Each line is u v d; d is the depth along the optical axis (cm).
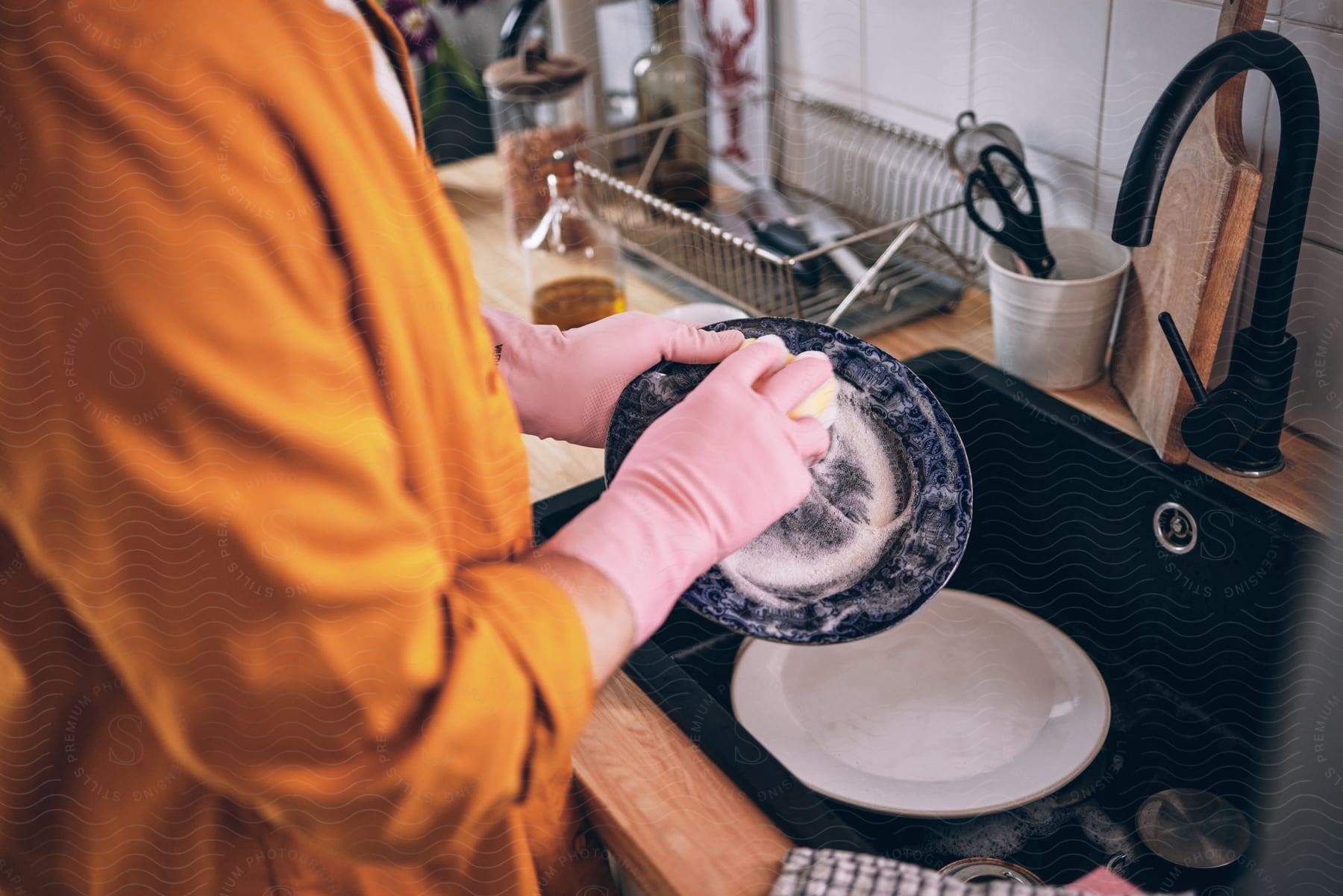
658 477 56
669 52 135
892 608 67
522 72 128
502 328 76
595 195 135
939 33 109
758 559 70
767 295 116
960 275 114
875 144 122
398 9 144
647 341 74
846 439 73
